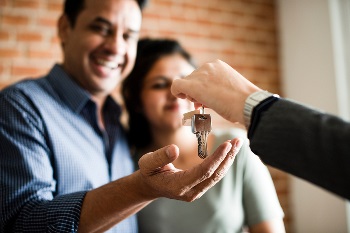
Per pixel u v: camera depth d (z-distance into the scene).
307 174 0.38
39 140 0.82
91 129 0.99
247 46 2.15
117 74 1.02
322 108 1.98
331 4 1.95
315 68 2.02
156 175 0.56
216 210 0.98
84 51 0.96
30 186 0.75
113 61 0.98
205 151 0.55
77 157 0.89
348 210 1.80
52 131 0.87
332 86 1.92
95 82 0.99
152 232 1.00
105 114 1.14
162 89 1.11
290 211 2.11
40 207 0.69
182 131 1.10
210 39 2.03
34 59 1.62
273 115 0.42
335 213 1.85
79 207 0.65
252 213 1.00
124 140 1.14
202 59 1.99
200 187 0.56
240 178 1.00
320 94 1.99
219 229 0.98
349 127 0.36
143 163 0.55
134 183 0.60
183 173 0.53
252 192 1.00
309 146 0.38
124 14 0.96
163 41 1.16
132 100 1.18
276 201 1.03
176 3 1.96
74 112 0.96
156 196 0.60
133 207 0.65
